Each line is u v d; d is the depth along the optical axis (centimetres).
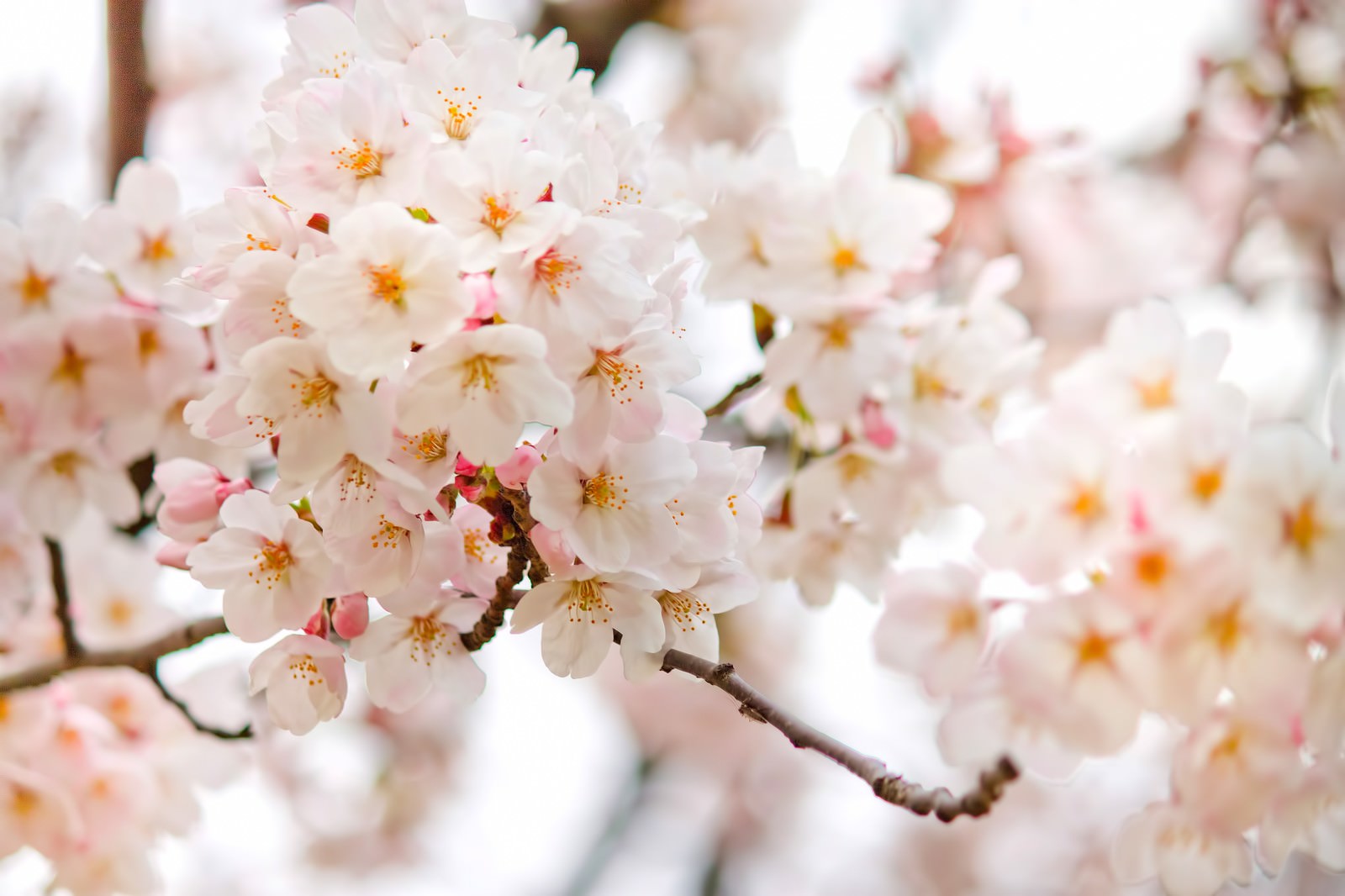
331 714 83
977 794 79
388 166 80
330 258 80
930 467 94
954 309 94
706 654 83
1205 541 84
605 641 82
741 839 200
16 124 136
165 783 96
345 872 183
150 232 92
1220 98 142
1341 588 83
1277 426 84
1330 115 139
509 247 80
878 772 80
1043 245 140
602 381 81
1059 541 86
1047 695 85
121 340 92
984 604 89
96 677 96
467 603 83
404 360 80
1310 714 83
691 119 178
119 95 101
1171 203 149
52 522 92
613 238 80
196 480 86
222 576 83
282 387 80
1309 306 137
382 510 81
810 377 92
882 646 90
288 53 83
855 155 94
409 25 83
